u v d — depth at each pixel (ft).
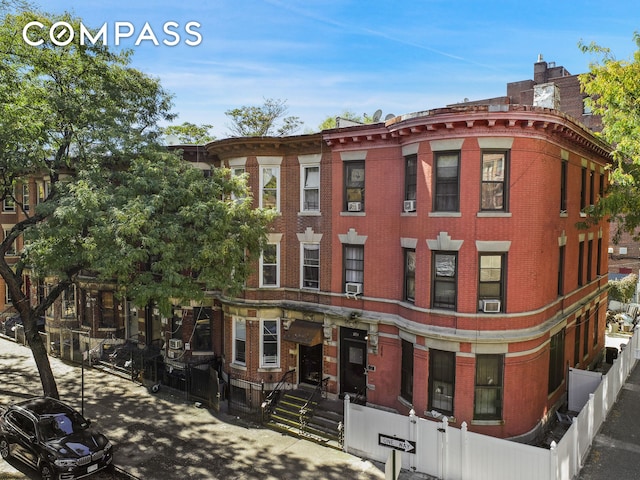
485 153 50.14
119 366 80.84
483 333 50.03
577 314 68.33
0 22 56.29
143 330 83.66
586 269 73.51
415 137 53.16
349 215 61.41
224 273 55.36
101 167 60.29
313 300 65.41
